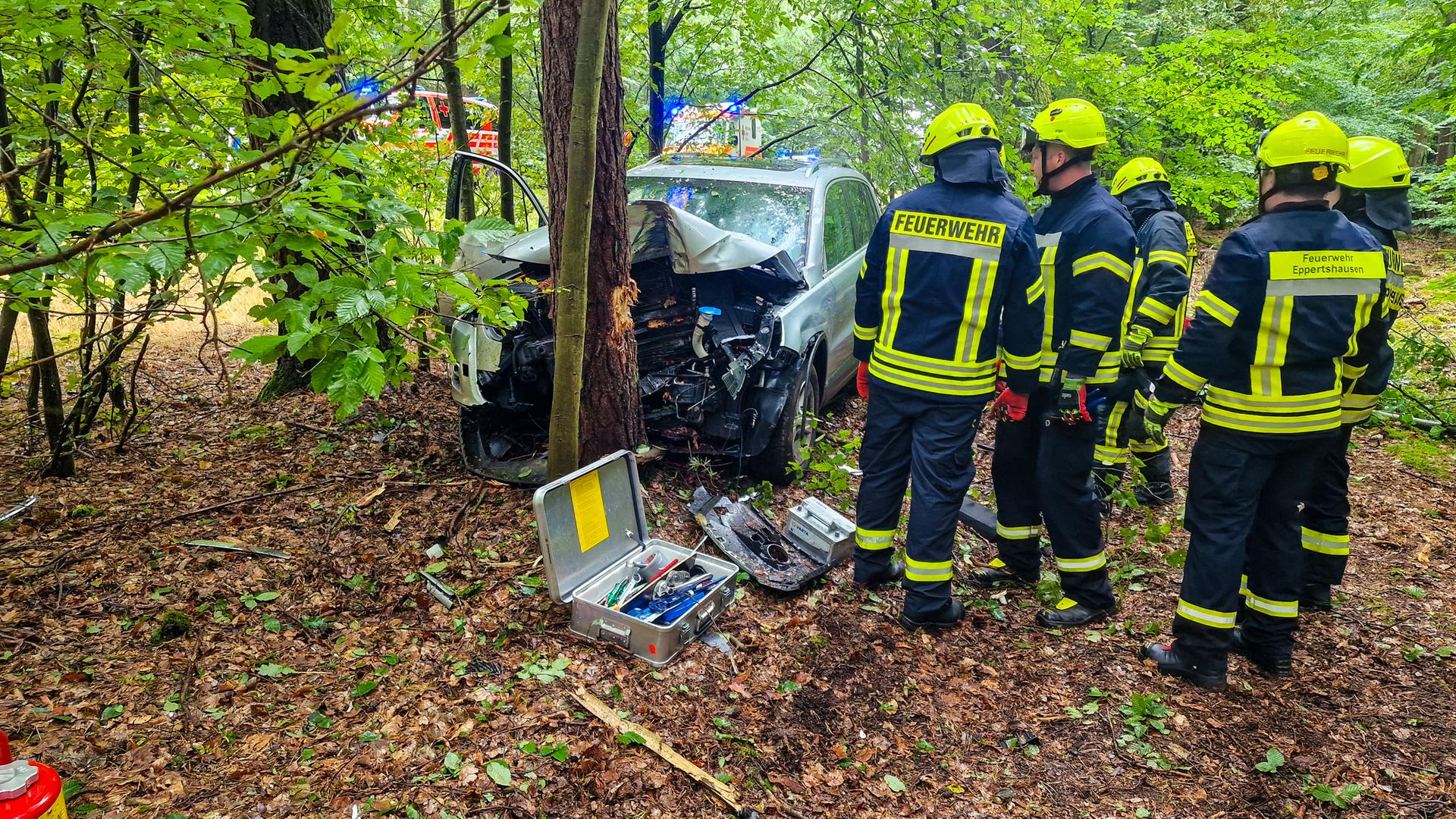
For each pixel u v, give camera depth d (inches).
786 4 253.9
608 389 149.4
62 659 104.9
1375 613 132.5
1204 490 111.2
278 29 178.9
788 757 98.7
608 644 113.9
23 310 84.4
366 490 156.0
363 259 78.9
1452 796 94.3
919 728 105.1
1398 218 124.2
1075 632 127.2
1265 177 106.0
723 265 153.2
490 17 163.9
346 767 90.7
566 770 92.4
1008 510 137.6
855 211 220.2
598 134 137.1
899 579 138.5
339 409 69.6
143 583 122.1
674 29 257.1
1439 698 111.4
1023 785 96.9
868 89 249.4
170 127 116.3
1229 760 100.9
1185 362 106.7
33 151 114.7
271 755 91.8
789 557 139.0
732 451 160.7
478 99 287.7
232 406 201.8
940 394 118.1
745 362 154.3
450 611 119.8
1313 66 379.6
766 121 291.1
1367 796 95.0
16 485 153.8
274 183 78.8
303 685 103.3
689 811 89.0
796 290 173.3
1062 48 256.2
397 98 73.0
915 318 119.1
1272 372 104.4
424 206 195.2
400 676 105.9
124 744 91.4
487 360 148.0
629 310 148.3
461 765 91.9
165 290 87.3
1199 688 113.7
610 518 127.2
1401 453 200.4
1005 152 234.1
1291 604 114.4
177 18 89.6
